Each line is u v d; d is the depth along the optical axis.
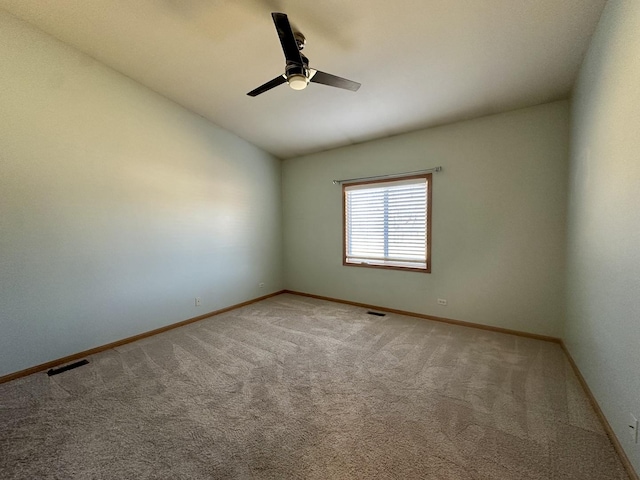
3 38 2.20
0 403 1.91
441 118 3.17
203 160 3.70
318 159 4.51
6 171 2.22
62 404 1.89
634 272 1.30
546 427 1.61
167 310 3.32
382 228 3.93
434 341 2.84
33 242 2.36
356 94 2.87
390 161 3.76
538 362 2.38
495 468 1.33
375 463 1.37
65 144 2.52
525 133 2.84
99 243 2.76
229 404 1.87
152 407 1.84
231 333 3.14
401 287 3.75
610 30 1.59
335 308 4.07
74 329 2.59
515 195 2.92
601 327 1.71
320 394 1.97
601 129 1.74
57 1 2.08
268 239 4.74
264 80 2.85
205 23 2.16
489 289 3.11
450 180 3.29
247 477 1.30
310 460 1.40
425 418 1.70
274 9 1.94
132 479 1.31
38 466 1.38
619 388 1.44
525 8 1.75
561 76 2.33
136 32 2.33
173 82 2.97
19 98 2.27
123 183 2.93
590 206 1.96
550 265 2.78
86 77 2.64
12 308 2.26
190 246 3.56
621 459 1.37
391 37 2.09
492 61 2.24
